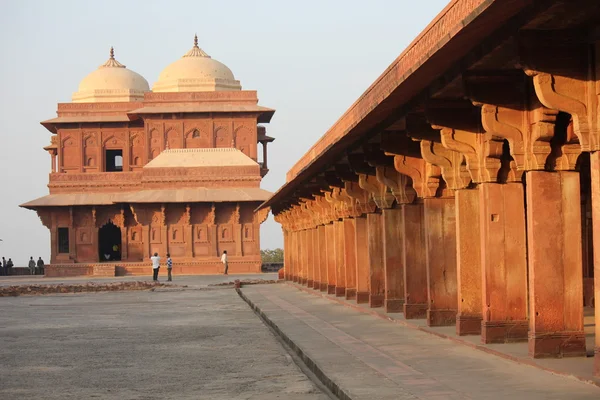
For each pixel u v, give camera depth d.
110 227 59.41
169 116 54.78
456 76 9.44
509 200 10.65
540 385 7.66
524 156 9.16
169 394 8.72
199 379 9.70
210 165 50.50
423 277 14.59
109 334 15.42
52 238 53.31
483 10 6.86
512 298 10.62
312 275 28.25
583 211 15.90
